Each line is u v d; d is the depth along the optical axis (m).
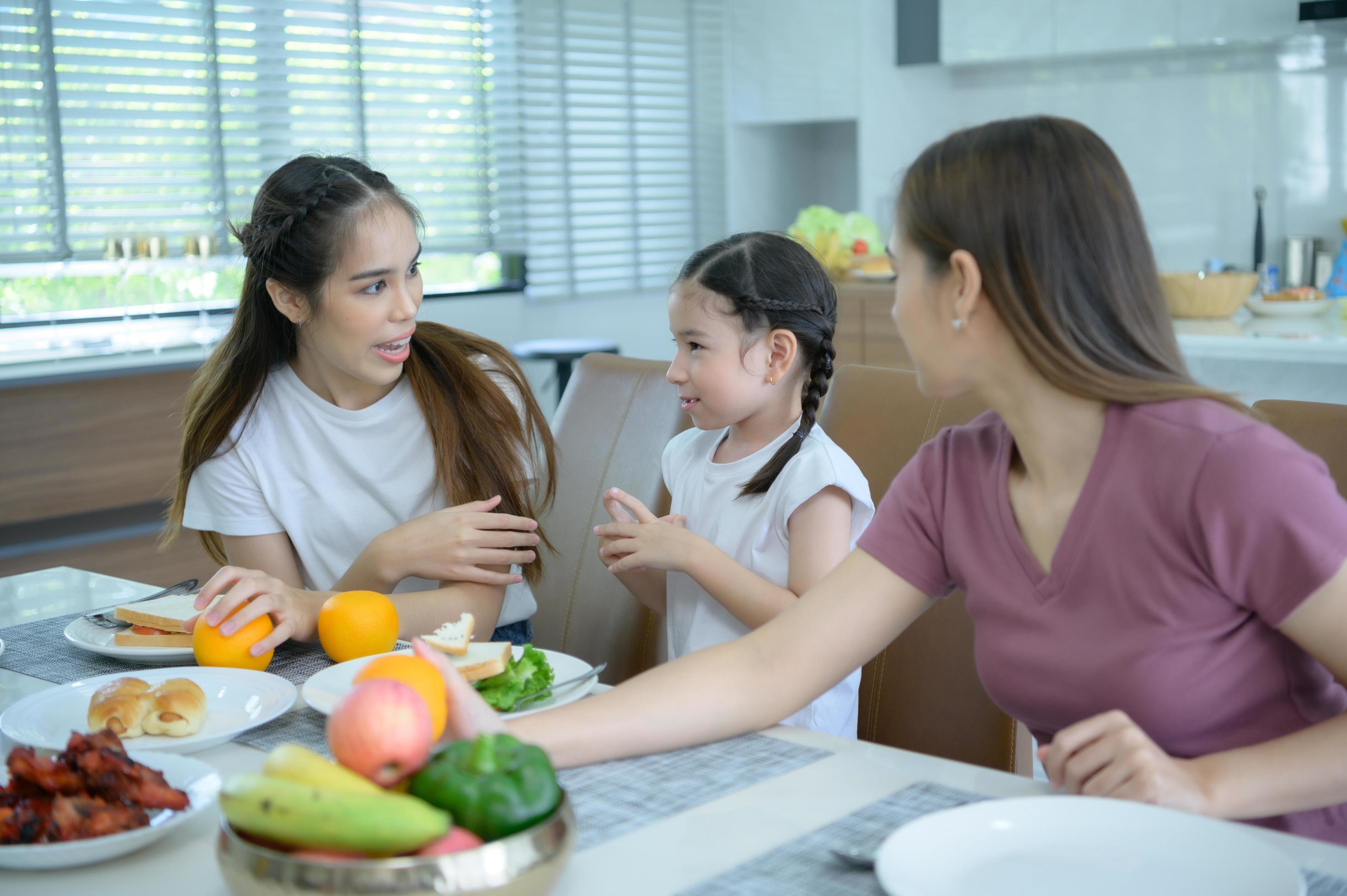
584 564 1.75
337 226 1.36
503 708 0.96
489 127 4.59
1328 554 0.77
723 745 0.91
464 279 4.74
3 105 3.44
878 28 4.73
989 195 0.83
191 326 3.85
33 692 1.08
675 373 1.48
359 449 1.53
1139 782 0.74
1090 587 0.86
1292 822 0.85
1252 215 4.30
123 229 3.71
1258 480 0.79
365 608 1.14
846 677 0.98
